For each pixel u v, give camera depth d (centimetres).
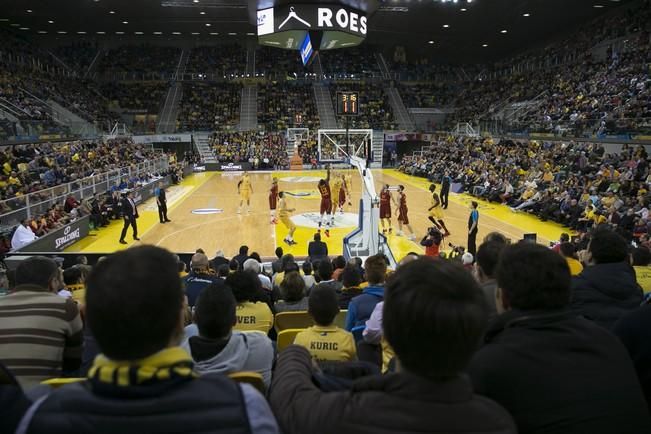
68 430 117
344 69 4997
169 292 128
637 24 3194
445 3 3325
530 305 174
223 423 122
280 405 151
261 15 2291
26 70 3547
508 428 127
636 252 560
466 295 130
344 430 126
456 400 126
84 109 3697
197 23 4081
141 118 4344
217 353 264
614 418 152
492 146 3080
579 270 539
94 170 2216
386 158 4347
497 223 1855
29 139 2400
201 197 2573
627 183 1706
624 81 2747
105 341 123
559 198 1883
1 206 1406
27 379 228
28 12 3528
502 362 159
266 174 3706
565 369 156
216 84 4756
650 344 204
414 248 1510
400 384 130
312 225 1853
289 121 4472
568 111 2897
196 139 4194
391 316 130
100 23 4003
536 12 3591
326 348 330
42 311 242
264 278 702
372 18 3812
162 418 119
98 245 1544
